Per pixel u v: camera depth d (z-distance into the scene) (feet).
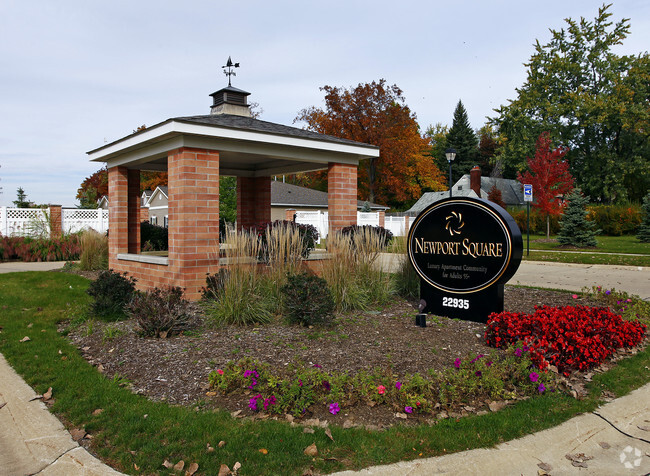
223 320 18.53
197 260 24.81
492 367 12.78
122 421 10.78
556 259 51.13
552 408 11.60
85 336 18.03
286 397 11.27
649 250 60.64
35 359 15.34
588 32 118.11
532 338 15.15
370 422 10.75
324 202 107.96
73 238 53.11
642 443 10.28
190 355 14.92
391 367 13.65
